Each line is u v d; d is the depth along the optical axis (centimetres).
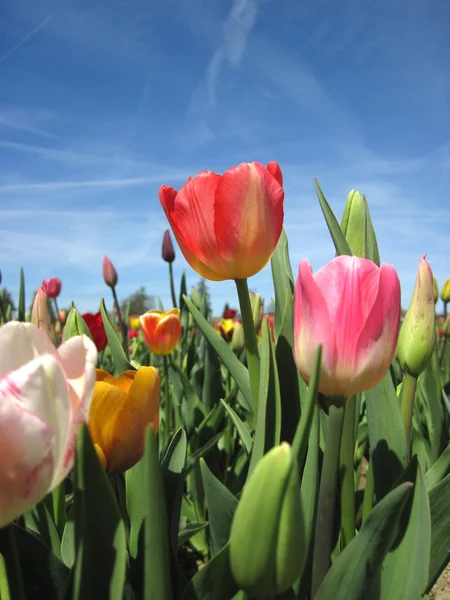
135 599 23
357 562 20
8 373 15
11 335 15
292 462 14
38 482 14
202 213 26
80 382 15
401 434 29
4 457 13
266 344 23
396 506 19
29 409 13
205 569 19
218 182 25
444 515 26
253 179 25
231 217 25
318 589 21
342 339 19
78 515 17
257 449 23
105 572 18
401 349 28
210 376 66
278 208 26
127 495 30
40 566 21
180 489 28
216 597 19
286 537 14
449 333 79
